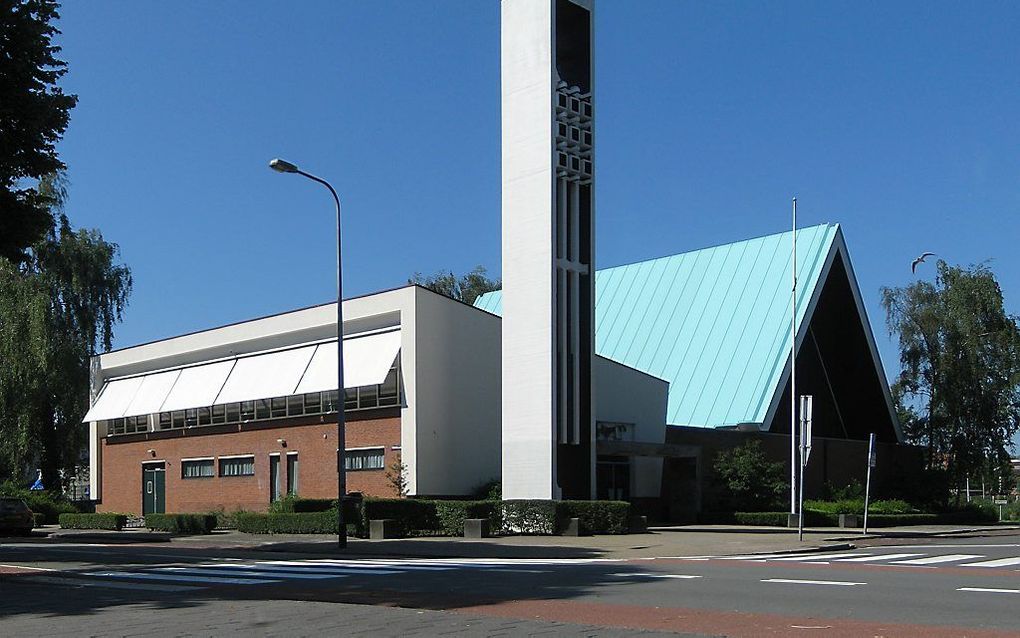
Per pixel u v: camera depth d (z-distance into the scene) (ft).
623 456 144.87
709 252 192.13
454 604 45.65
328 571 66.54
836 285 179.01
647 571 63.87
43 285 193.77
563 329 119.65
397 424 131.34
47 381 186.80
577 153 123.85
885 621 38.58
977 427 194.08
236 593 52.49
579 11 127.24
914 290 200.13
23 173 78.48
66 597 51.65
